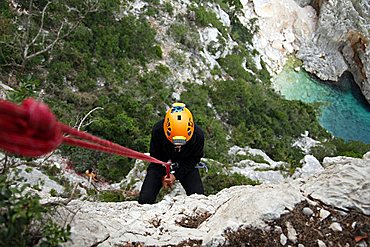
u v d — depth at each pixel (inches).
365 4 1781.5
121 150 160.1
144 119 1005.2
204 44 1434.5
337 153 1301.7
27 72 903.7
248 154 1065.5
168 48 1309.1
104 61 1107.3
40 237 187.2
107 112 959.6
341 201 240.7
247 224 229.5
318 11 1863.9
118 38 1184.8
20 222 171.3
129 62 1174.3
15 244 172.7
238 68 1469.0
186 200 298.2
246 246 224.1
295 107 1464.1
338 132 1579.7
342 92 1729.8
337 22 1774.1
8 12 978.1
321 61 1772.9
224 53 1481.3
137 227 250.7
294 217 233.6
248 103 1316.4
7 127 106.2
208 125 1096.2
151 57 1237.7
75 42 1067.9
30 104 108.5
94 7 1131.9
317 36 1809.8
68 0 1126.4
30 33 960.9
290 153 1251.2
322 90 1724.9
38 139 110.0
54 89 934.4
